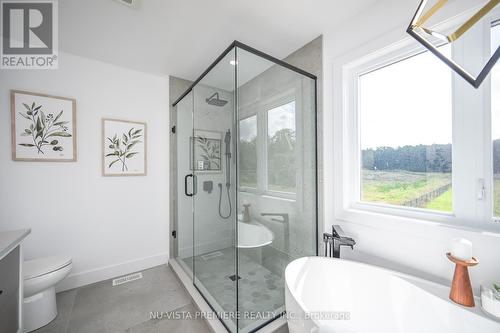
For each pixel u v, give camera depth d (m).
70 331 1.48
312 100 1.84
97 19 1.56
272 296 1.62
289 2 1.42
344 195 1.65
